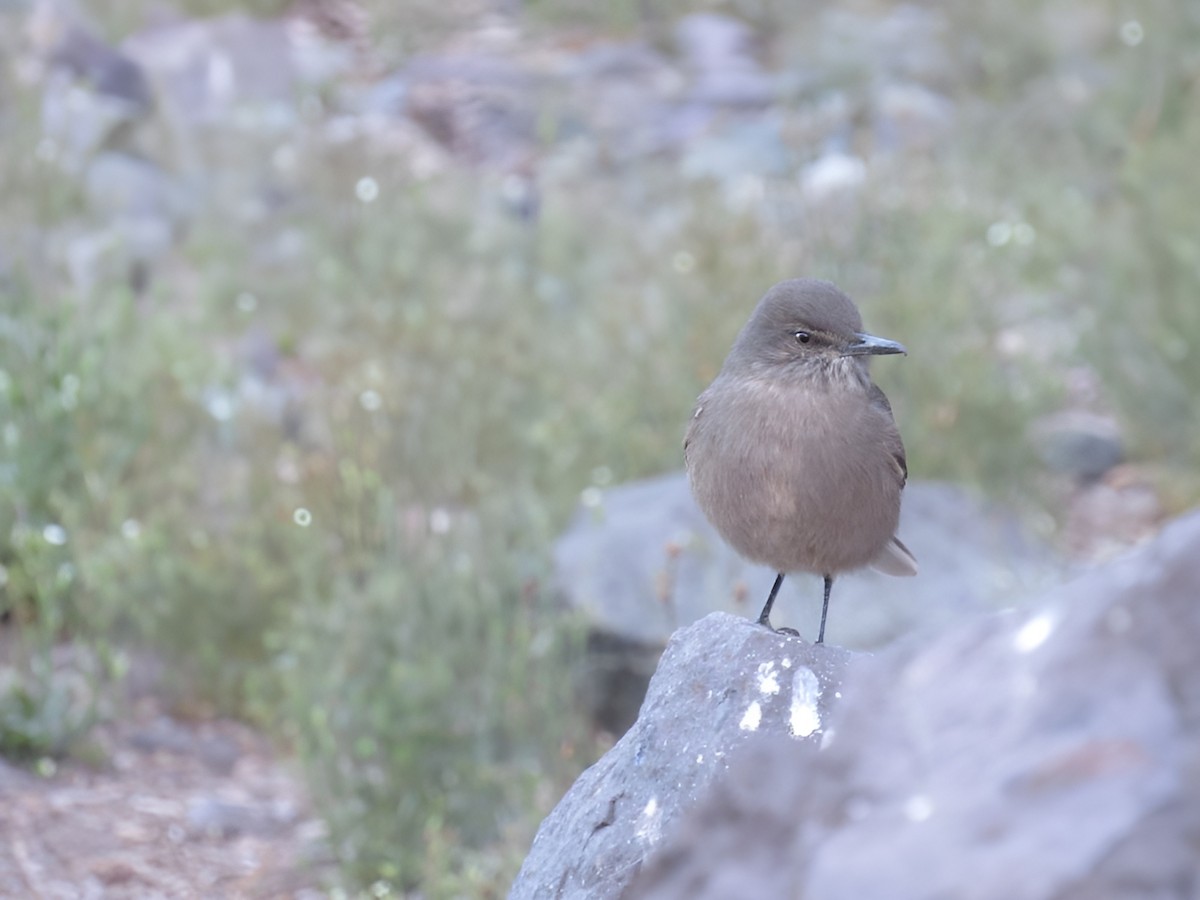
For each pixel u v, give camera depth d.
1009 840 3.26
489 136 23.78
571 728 10.91
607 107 24.89
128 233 19.56
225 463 14.64
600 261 19.33
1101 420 17.38
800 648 6.30
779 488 8.21
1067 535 15.23
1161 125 19.66
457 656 11.18
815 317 8.25
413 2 27.17
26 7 24.00
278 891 10.17
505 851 10.05
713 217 17.23
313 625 11.47
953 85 24.42
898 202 17.11
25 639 12.48
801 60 25.31
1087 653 3.51
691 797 6.04
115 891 9.94
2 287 17.09
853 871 3.37
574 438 14.98
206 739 12.44
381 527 12.77
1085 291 16.92
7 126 20.30
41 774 11.41
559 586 12.20
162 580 12.89
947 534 13.74
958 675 3.71
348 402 14.55
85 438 13.69
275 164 20.94
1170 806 3.16
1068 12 24.08
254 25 24.77
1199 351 15.90
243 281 18.66
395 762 10.54
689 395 15.25
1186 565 3.47
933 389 15.43
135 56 23.95
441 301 17.16
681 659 6.46
